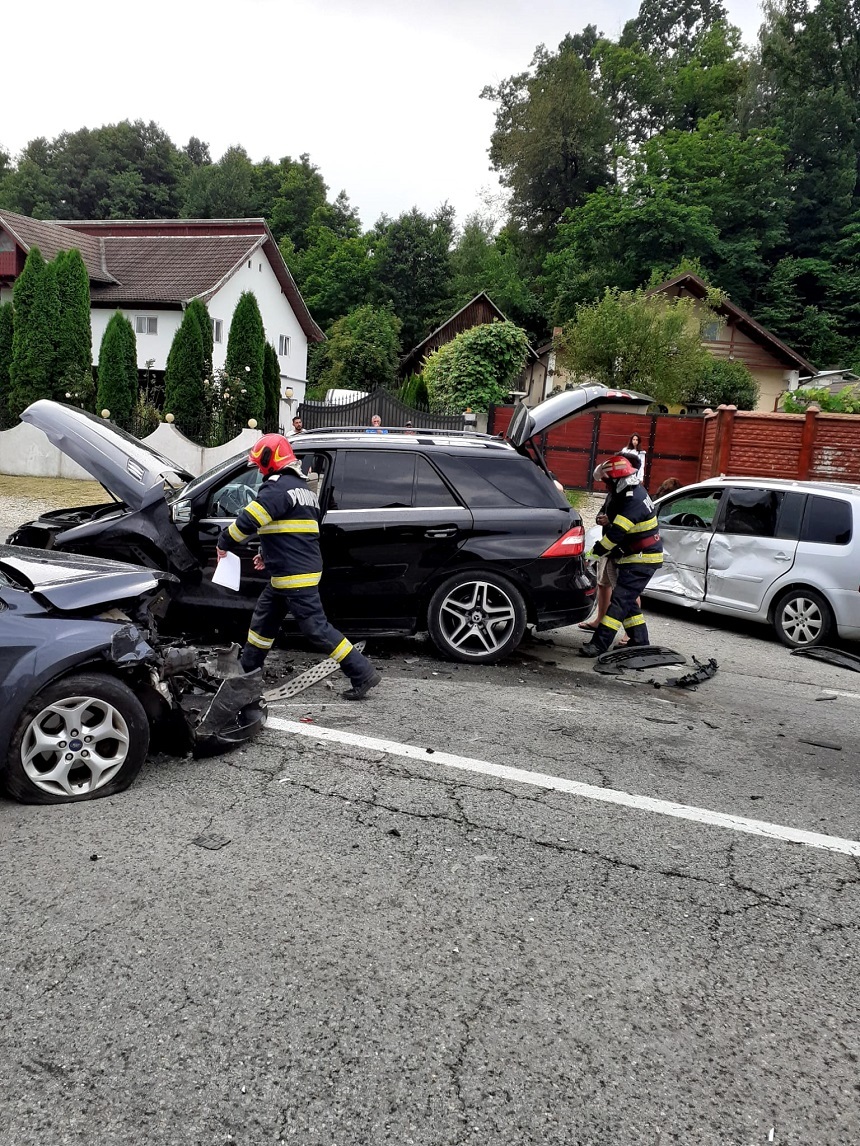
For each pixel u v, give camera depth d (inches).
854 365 1544.0
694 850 142.3
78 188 2571.4
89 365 816.3
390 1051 90.9
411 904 119.8
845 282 1644.9
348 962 105.7
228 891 120.2
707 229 1583.4
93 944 106.5
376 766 169.5
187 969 102.6
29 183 2539.4
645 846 142.5
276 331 1339.8
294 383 1432.1
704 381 1050.1
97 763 147.9
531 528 248.7
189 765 165.5
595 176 2134.6
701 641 323.3
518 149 2182.6
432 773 167.6
